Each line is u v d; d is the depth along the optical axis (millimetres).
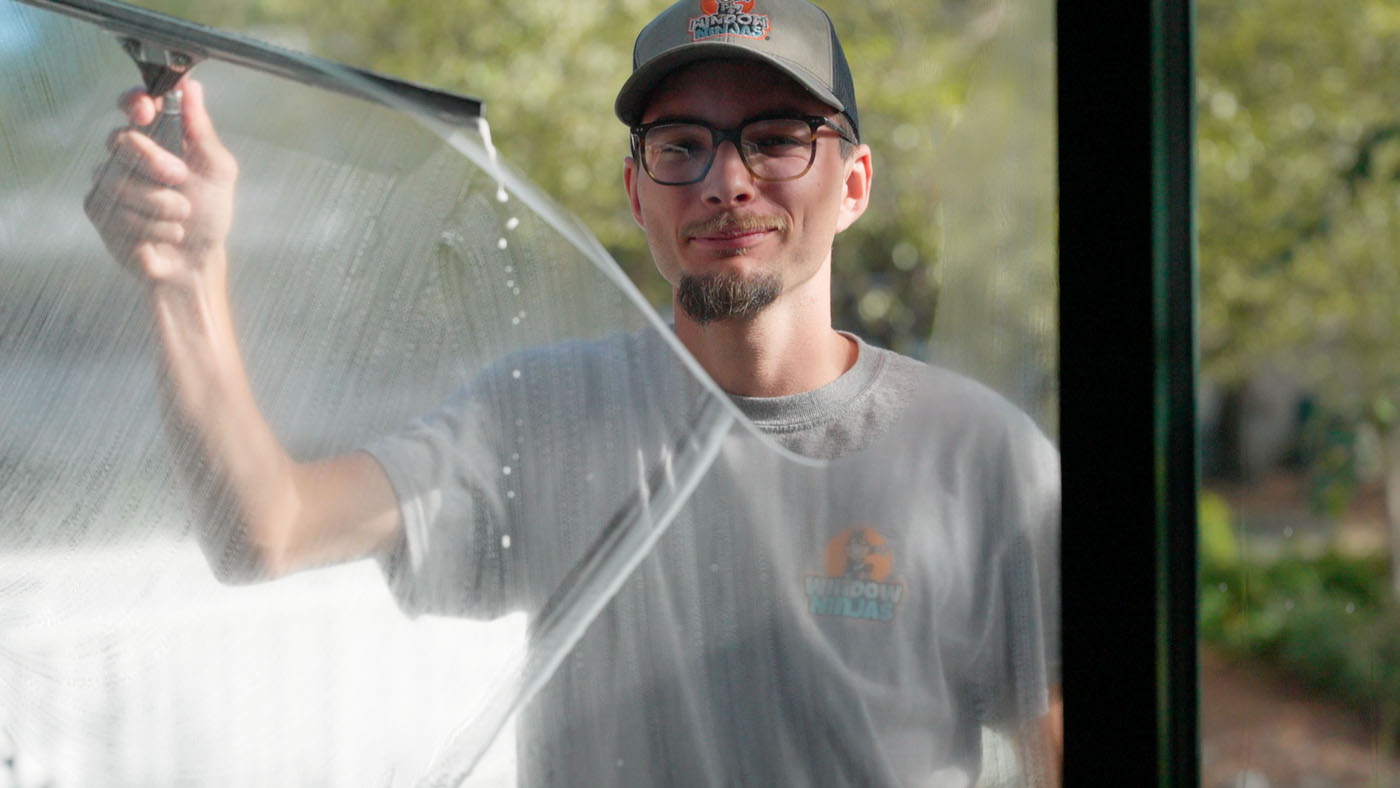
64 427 2064
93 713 2051
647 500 2115
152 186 2049
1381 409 6340
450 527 2100
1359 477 6129
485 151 2105
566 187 11344
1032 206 1967
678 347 2131
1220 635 2451
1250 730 2449
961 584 2047
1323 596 4457
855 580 2070
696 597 2104
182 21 2025
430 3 11812
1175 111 1695
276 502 2070
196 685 2064
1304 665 3111
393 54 11984
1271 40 8062
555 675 2096
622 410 2131
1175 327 1701
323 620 2090
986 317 2061
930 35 9961
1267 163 7863
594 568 2107
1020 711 2045
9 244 2049
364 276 2098
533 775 2096
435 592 2102
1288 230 7621
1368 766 3000
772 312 2299
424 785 2072
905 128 9734
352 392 2105
